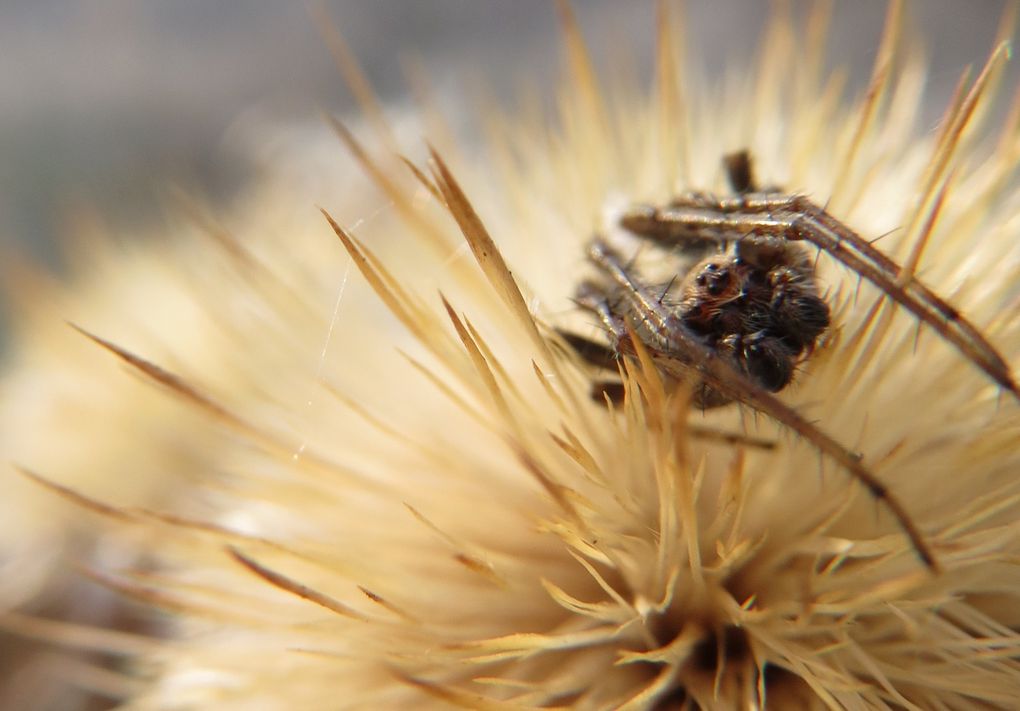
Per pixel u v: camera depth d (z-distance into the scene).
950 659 0.05
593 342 0.05
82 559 0.06
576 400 0.05
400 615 0.05
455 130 0.08
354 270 0.06
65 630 0.05
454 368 0.05
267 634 0.05
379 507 0.05
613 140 0.05
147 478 0.06
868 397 0.05
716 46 0.10
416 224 0.05
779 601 0.05
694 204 0.05
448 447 0.05
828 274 0.05
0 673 0.06
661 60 0.05
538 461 0.05
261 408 0.05
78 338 0.07
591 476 0.05
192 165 0.12
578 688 0.05
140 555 0.06
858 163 0.05
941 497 0.05
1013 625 0.05
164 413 0.06
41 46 0.13
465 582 0.05
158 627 0.06
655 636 0.05
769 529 0.05
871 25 0.10
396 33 0.12
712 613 0.05
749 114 0.05
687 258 0.05
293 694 0.05
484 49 0.11
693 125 0.06
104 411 0.06
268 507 0.05
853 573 0.05
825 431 0.05
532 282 0.05
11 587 0.06
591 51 0.11
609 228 0.05
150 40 0.13
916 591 0.05
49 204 0.12
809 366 0.05
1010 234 0.05
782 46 0.05
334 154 0.09
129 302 0.07
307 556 0.05
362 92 0.06
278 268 0.06
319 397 0.05
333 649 0.05
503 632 0.05
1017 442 0.05
